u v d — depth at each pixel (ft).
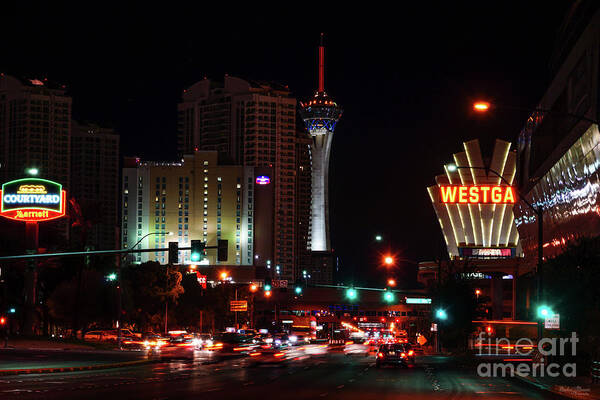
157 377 141.28
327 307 651.66
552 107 274.77
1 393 104.58
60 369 155.33
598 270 151.23
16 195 312.91
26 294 312.50
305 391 115.24
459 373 167.43
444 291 298.35
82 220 334.03
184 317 481.05
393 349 182.70
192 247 169.17
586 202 225.56
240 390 115.24
